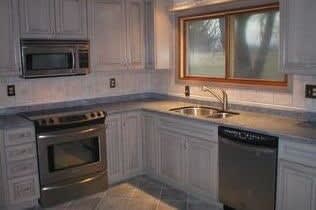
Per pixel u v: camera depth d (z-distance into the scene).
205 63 4.15
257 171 2.80
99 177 3.77
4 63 3.34
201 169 3.37
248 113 3.49
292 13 2.75
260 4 3.38
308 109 3.08
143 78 4.86
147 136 4.07
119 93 4.64
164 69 4.53
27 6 3.42
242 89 3.65
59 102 4.10
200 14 4.05
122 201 3.51
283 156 2.61
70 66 3.74
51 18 3.58
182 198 3.54
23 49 3.39
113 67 4.16
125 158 4.04
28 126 3.27
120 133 3.95
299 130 2.67
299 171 2.51
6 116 3.63
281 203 2.65
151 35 4.33
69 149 3.54
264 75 3.51
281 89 3.27
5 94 3.71
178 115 3.52
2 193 3.21
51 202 3.45
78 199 3.59
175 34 4.39
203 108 3.91
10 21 3.33
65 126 3.46
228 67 3.83
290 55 2.81
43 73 3.54
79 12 3.79
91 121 3.64
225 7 3.72
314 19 2.62
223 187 3.14
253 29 3.56
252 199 2.88
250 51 3.62
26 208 3.38
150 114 3.96
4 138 3.15
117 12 4.12
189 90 4.28
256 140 2.77
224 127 3.05
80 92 4.27
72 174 3.57
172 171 3.76
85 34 3.86
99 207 3.38
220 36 3.92
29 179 3.33
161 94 4.73
